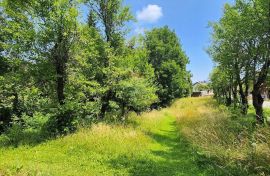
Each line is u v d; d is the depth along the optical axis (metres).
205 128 16.05
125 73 21.30
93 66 20.27
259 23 15.05
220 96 42.00
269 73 16.11
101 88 19.81
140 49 23.17
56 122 16.89
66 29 16.48
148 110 32.88
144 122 23.84
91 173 10.55
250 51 16.88
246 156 10.35
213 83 37.09
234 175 10.02
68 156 12.66
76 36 17.08
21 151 13.30
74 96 17.89
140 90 22.42
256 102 16.98
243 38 16.72
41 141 15.23
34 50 16.41
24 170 9.80
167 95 45.97
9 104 20.61
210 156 12.09
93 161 12.10
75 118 17.27
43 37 16.33
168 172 11.12
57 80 17.53
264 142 10.52
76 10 16.06
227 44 18.91
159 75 45.44
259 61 16.62
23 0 16.22
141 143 15.41
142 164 11.99
